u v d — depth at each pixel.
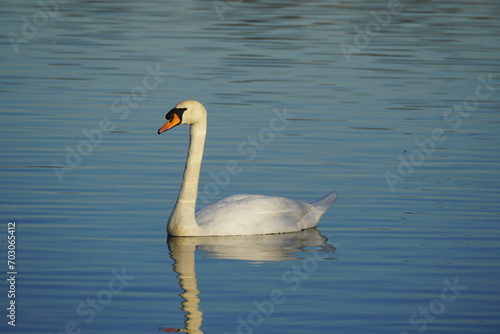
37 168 17.83
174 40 34.44
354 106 24.22
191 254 13.48
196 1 47.16
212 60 30.58
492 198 16.42
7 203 15.58
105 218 15.02
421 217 15.41
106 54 31.16
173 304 11.40
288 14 42.38
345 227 14.97
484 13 44.25
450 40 35.91
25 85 25.78
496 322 10.98
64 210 15.31
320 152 19.64
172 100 24.39
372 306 11.45
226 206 14.78
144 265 12.88
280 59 31.06
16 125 21.19
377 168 18.45
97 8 43.22
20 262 12.82
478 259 13.29
